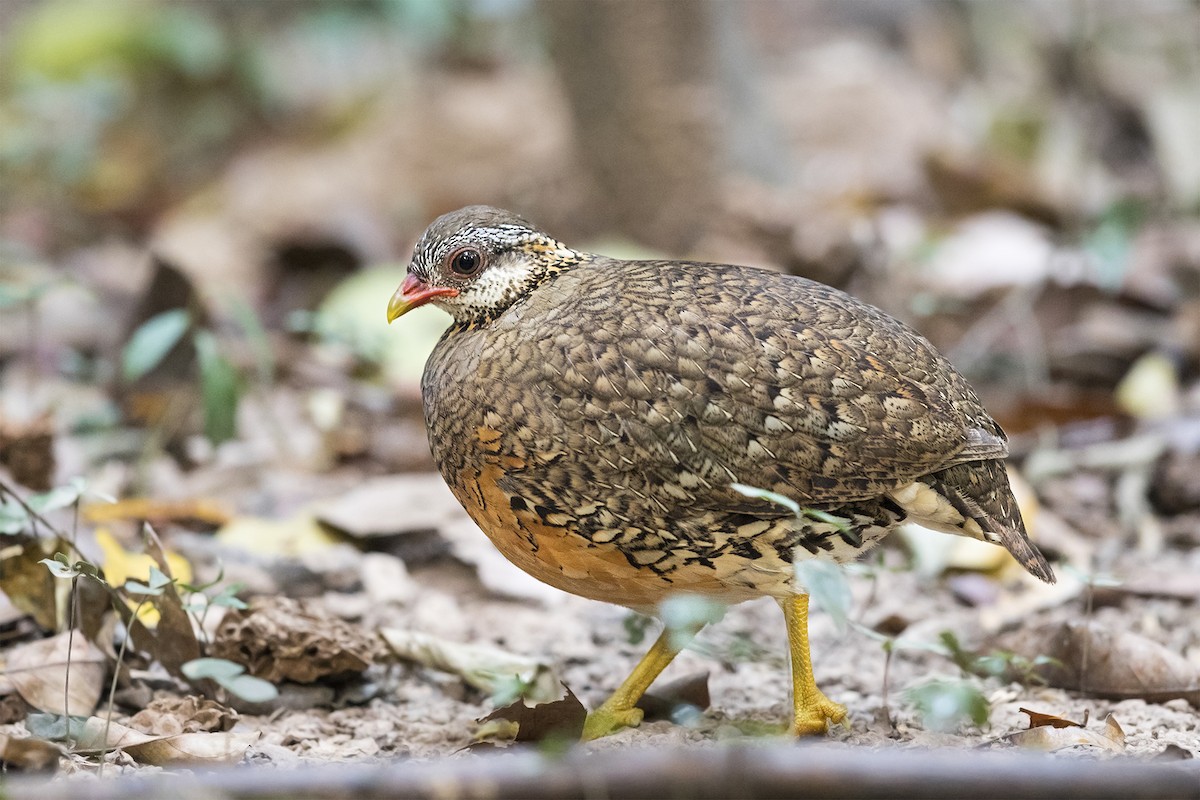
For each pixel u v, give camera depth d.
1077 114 20.02
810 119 21.11
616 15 16.94
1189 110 19.17
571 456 7.16
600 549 7.32
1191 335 13.61
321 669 8.15
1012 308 14.07
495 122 20.41
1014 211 17.16
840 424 7.12
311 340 14.74
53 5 24.69
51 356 14.20
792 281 7.72
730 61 18.31
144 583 8.57
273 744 7.43
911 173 18.70
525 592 10.03
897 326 7.70
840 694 8.50
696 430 7.10
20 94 20.58
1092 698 8.40
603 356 7.20
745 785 5.30
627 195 17.55
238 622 8.11
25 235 18.08
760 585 7.41
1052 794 5.26
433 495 11.15
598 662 9.16
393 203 19.88
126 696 8.05
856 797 5.28
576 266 7.97
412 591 10.09
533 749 7.37
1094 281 14.12
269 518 11.29
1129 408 12.88
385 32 23.77
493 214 8.09
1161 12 22.61
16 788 5.53
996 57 24.00
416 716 8.13
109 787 5.55
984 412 7.71
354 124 22.08
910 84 22.88
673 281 7.57
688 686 8.12
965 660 7.96
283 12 25.28
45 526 8.62
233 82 22.95
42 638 8.59
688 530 7.17
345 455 12.64
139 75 22.88
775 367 7.15
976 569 10.27
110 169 21.19
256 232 19.42
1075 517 11.41
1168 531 11.17
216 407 10.92
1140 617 9.67
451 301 7.97
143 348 10.80
